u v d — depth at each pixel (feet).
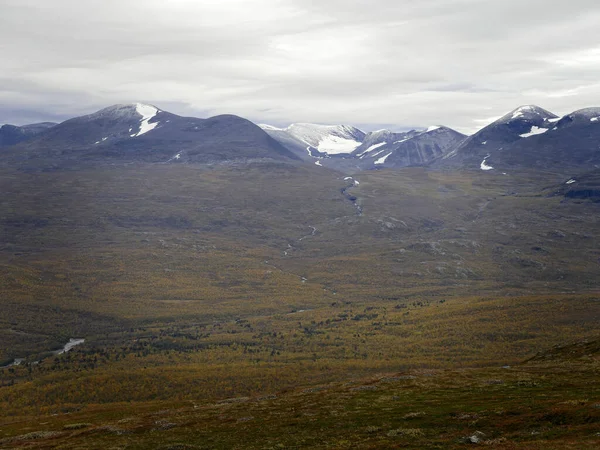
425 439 185.06
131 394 483.92
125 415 351.46
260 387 491.31
